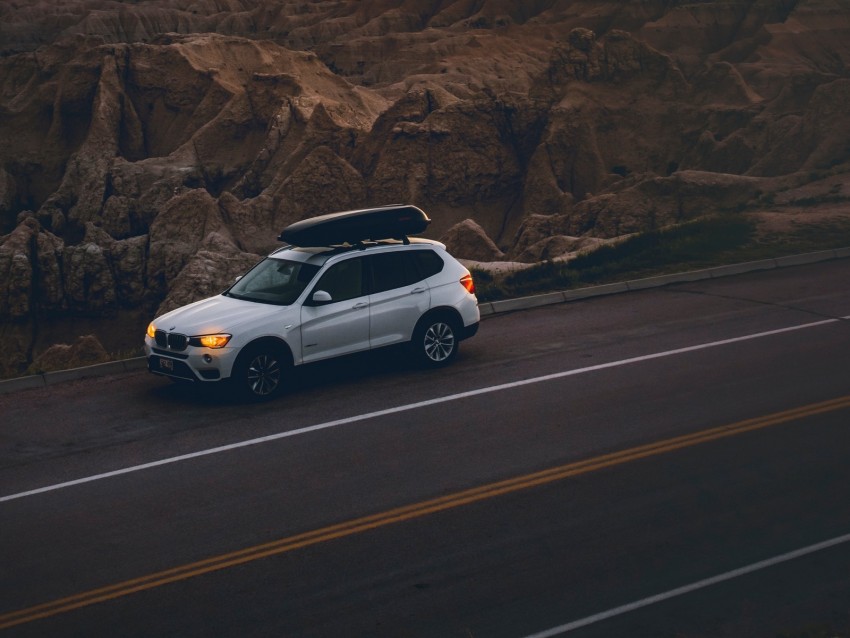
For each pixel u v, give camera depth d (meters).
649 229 55.25
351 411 13.73
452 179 74.19
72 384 15.57
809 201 31.33
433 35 197.50
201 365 13.95
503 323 18.58
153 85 102.69
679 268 22.39
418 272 15.57
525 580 8.94
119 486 11.38
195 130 98.50
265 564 9.34
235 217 71.00
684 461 11.63
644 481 11.09
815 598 8.56
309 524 10.20
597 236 56.72
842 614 8.30
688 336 17.11
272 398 14.40
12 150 102.62
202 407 14.15
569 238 50.06
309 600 8.66
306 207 72.69
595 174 74.19
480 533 9.90
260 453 12.26
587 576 8.99
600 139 76.88
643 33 179.12
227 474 11.62
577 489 10.92
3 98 113.44
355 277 15.04
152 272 67.38
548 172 73.12
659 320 18.30
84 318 67.44
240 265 60.94
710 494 10.70
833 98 61.84
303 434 12.88
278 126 88.44
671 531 9.85
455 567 9.20
